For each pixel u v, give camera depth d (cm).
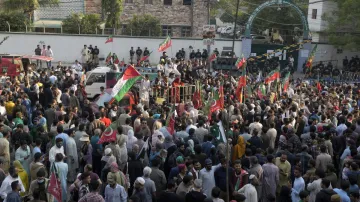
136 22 5100
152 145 1397
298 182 1182
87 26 4794
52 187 1084
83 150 1423
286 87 2573
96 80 2762
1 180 1193
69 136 1405
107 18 5034
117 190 1088
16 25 4622
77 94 2427
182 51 4528
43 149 1462
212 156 1350
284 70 4094
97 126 1531
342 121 1684
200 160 1291
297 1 5453
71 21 4812
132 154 1291
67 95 2159
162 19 5400
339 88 2656
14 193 1052
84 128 1485
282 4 4503
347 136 1554
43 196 1094
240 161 1214
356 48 4556
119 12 5028
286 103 1970
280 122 1745
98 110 1831
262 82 2741
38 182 1101
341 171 1436
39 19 5106
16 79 2412
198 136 1491
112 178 1091
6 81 2347
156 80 2467
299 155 1363
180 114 1867
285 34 5250
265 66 4291
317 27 5203
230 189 1173
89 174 1095
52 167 1226
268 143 1537
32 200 1023
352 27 4681
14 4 4700
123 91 1571
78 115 1783
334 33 4712
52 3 5056
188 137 1452
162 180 1187
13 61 2983
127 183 1153
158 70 2819
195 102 2122
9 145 1455
